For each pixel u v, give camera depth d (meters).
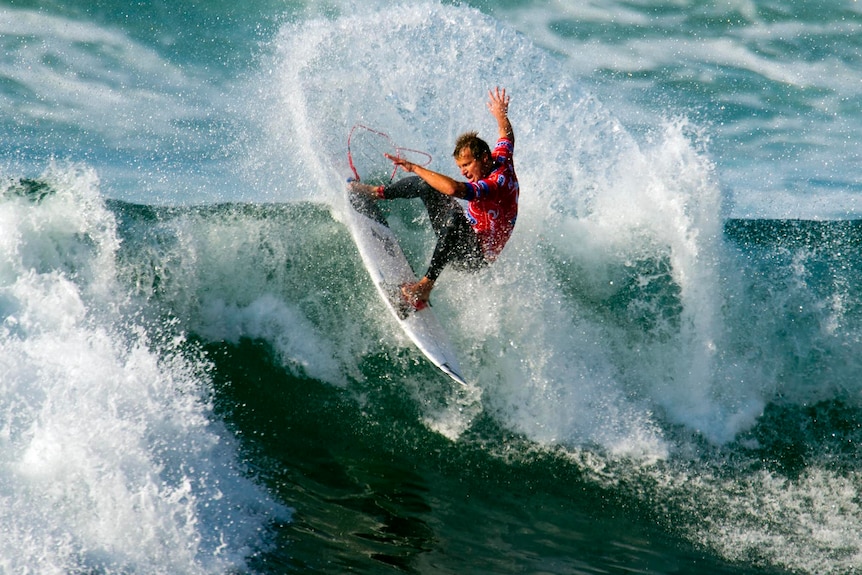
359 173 24.23
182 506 15.90
